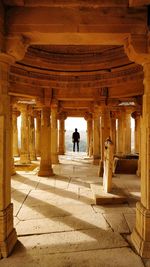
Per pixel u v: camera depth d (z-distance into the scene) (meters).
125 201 6.06
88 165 12.89
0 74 3.69
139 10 3.70
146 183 3.76
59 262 3.40
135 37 3.70
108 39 3.99
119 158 12.23
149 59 3.75
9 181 3.95
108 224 4.73
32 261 3.43
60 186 7.93
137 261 3.42
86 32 3.71
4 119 3.70
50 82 8.84
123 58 7.61
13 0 3.55
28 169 11.37
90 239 4.09
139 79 7.53
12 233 3.90
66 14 3.71
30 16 3.70
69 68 8.41
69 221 4.88
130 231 4.43
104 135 9.31
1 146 3.67
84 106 13.13
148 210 3.69
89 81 8.80
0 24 3.49
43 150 9.67
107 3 3.65
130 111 15.19
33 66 7.95
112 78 8.34
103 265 3.32
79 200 6.35
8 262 3.40
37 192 7.16
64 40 4.06
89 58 8.23
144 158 3.84
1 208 3.65
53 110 12.98
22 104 12.69
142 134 3.97
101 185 7.52
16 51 3.74
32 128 15.31
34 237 4.17
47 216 5.17
